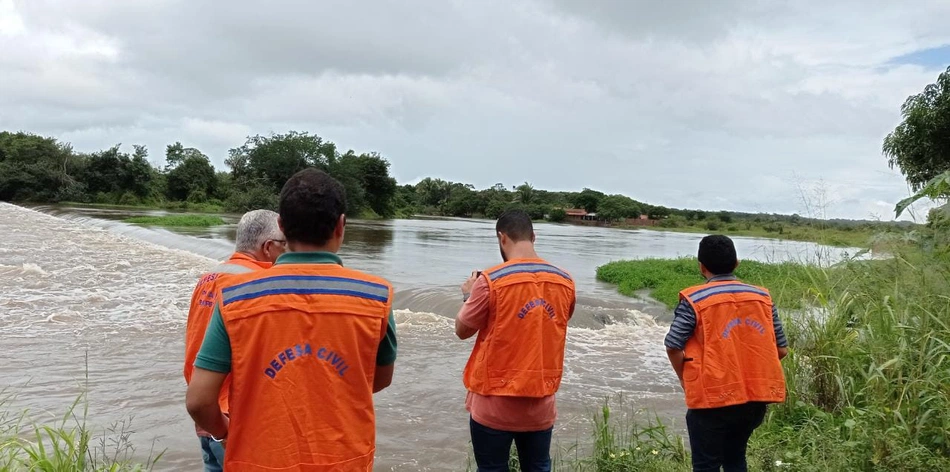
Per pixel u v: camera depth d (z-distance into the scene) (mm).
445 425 6703
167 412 6730
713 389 3689
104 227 35094
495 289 3537
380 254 27719
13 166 69125
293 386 2223
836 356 5648
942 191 5832
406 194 132500
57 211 51375
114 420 6453
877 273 5949
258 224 3422
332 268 2387
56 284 14852
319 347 2258
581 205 125688
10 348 9133
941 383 4629
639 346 11477
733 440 3871
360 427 2336
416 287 16047
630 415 7223
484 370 3586
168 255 22250
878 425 4695
